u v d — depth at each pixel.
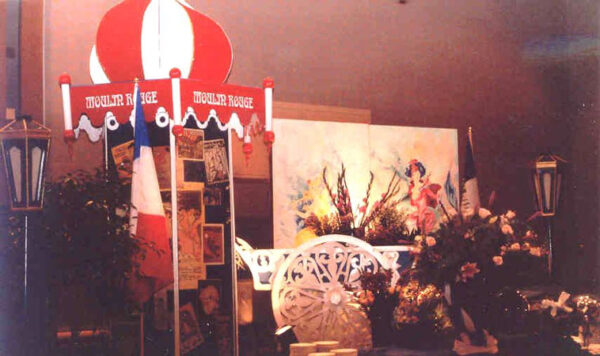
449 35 11.59
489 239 6.20
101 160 8.61
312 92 10.36
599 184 12.77
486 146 11.87
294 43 10.27
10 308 5.78
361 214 9.44
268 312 8.31
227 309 6.59
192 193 6.50
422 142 10.02
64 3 8.56
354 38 10.73
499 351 6.21
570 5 12.44
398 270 7.47
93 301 6.01
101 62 7.02
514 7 12.16
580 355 6.25
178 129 6.30
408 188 9.84
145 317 6.20
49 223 5.90
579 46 12.55
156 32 6.89
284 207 9.02
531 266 6.30
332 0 10.58
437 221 9.92
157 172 6.37
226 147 6.72
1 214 5.91
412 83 11.19
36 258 5.83
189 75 6.96
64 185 6.02
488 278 6.25
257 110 6.95
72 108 6.61
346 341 7.02
